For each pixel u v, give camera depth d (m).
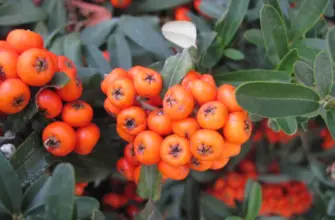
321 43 0.18
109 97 0.16
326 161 0.23
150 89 0.16
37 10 0.21
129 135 0.17
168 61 0.17
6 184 0.16
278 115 0.15
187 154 0.16
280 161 0.23
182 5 0.22
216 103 0.15
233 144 0.16
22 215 0.16
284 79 0.18
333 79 0.17
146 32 0.20
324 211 0.22
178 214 0.21
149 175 0.17
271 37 0.18
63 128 0.16
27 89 0.16
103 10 0.21
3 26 0.21
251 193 0.18
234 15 0.19
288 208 0.23
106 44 0.21
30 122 0.17
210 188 0.22
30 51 0.15
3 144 0.17
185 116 0.15
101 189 0.21
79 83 0.17
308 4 0.18
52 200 0.15
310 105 0.16
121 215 0.21
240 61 0.20
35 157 0.17
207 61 0.19
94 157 0.18
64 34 0.21
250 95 0.15
